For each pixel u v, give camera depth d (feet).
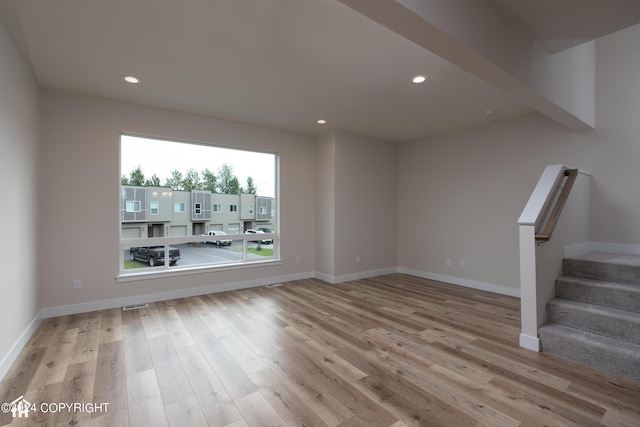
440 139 17.54
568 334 8.17
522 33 7.54
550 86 8.80
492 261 15.14
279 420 5.75
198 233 14.79
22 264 8.86
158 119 13.26
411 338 9.48
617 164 11.60
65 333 9.74
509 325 10.55
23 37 7.85
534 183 13.73
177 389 6.76
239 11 6.86
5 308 7.50
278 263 16.90
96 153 12.02
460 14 5.88
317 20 7.18
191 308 12.35
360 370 7.57
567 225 10.51
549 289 9.33
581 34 7.83
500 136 14.85
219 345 8.96
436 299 13.75
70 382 7.01
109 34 7.75
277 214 17.08
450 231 16.98
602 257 10.30
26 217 9.25
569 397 6.41
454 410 6.03
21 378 7.17
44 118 11.07
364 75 10.02
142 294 12.98
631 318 7.67
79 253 11.70
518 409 6.04
